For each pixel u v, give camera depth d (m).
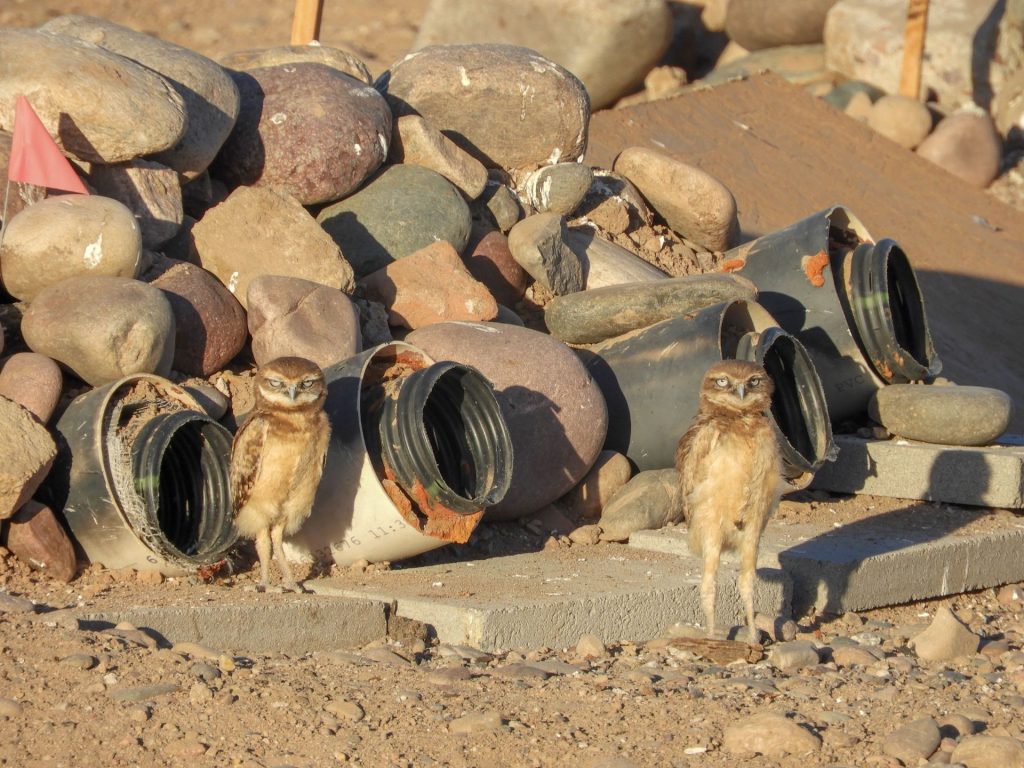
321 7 22.05
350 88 17.20
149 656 9.55
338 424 12.37
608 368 15.44
